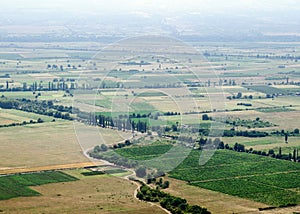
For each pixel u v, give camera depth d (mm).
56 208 167625
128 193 174375
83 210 164625
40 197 177375
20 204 171750
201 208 166000
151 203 168250
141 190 173875
